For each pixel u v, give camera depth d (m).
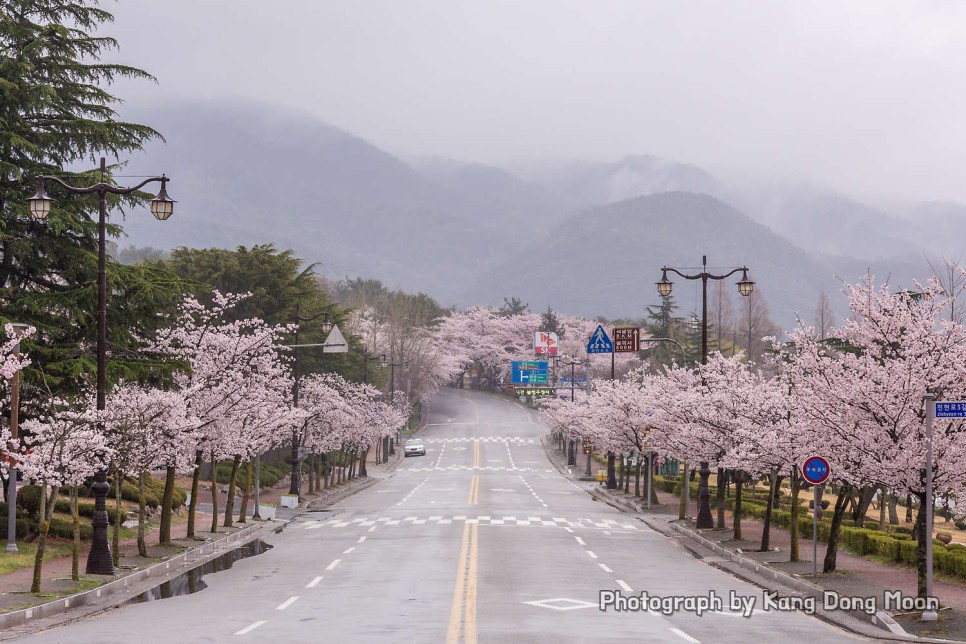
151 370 32.19
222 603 21.23
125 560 29.25
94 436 24.94
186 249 74.38
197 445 35.09
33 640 16.50
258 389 37.44
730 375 38.34
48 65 34.97
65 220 32.97
